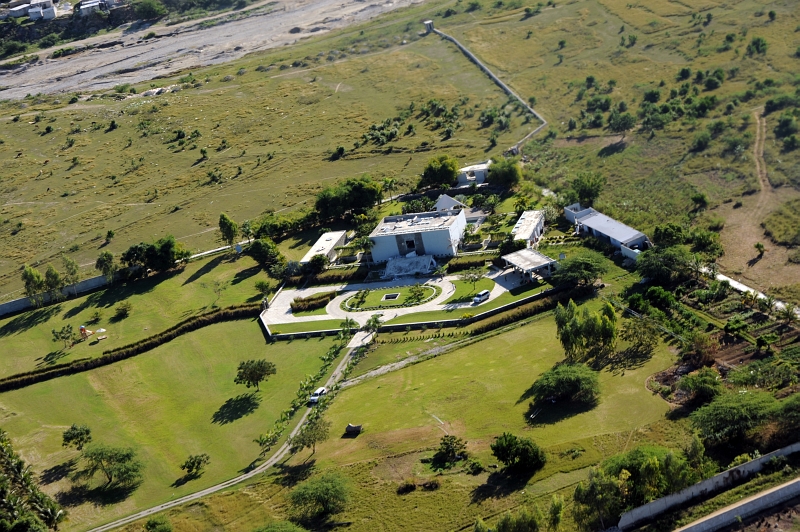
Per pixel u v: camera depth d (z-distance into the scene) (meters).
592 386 141.88
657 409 136.00
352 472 136.38
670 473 112.88
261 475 143.00
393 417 152.00
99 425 170.75
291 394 169.88
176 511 136.50
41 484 151.62
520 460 126.19
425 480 130.62
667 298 169.62
